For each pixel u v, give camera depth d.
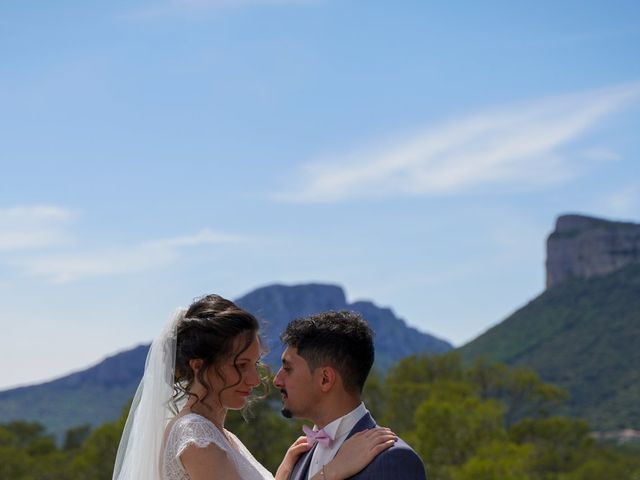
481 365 58.56
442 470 34.53
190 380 4.83
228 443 4.77
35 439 71.19
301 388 4.53
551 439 52.59
